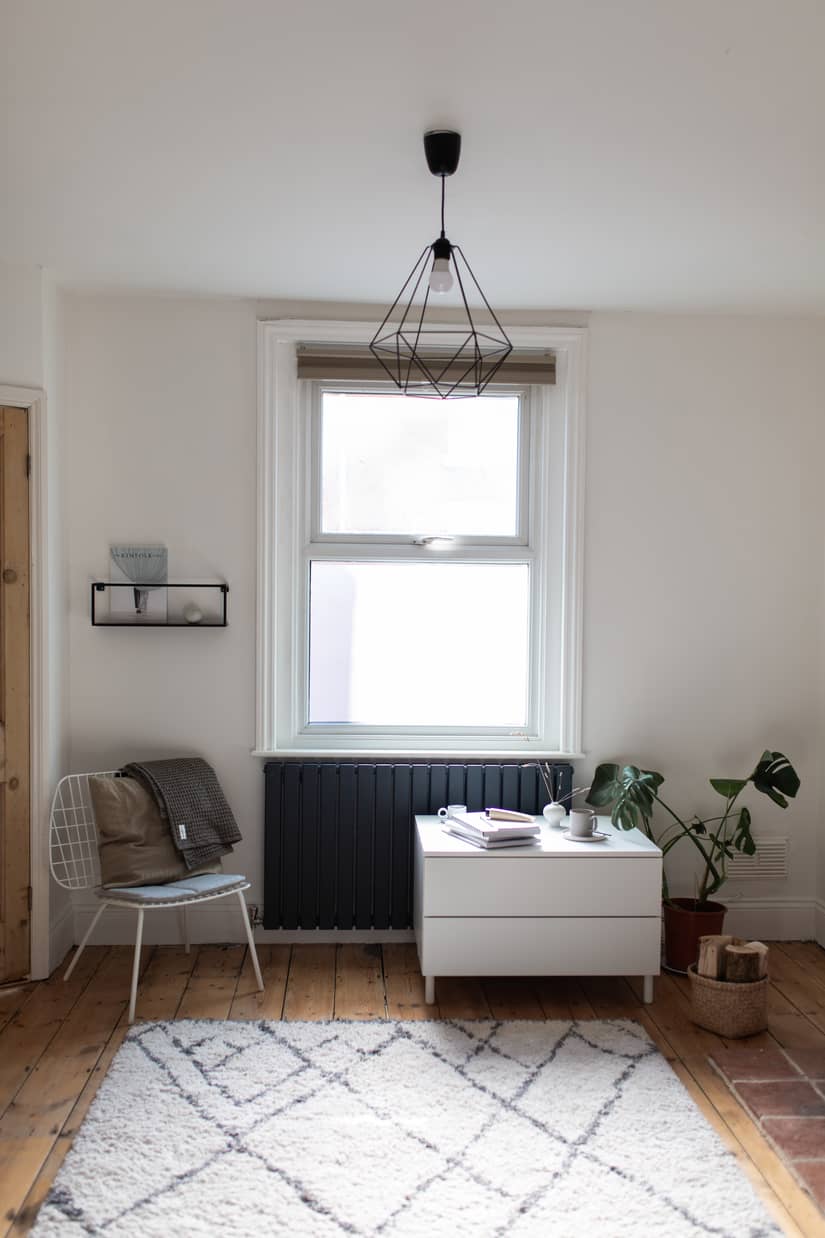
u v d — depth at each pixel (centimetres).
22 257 329
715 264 331
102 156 251
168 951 374
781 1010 328
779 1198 224
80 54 202
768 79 212
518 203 280
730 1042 303
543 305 377
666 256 323
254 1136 244
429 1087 270
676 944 362
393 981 348
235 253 324
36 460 339
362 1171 230
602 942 329
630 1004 331
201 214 291
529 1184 226
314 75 210
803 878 396
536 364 384
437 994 337
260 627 378
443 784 380
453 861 325
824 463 392
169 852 343
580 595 385
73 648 373
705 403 388
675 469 388
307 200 279
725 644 391
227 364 376
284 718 389
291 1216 213
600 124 232
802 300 370
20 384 336
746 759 393
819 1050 296
